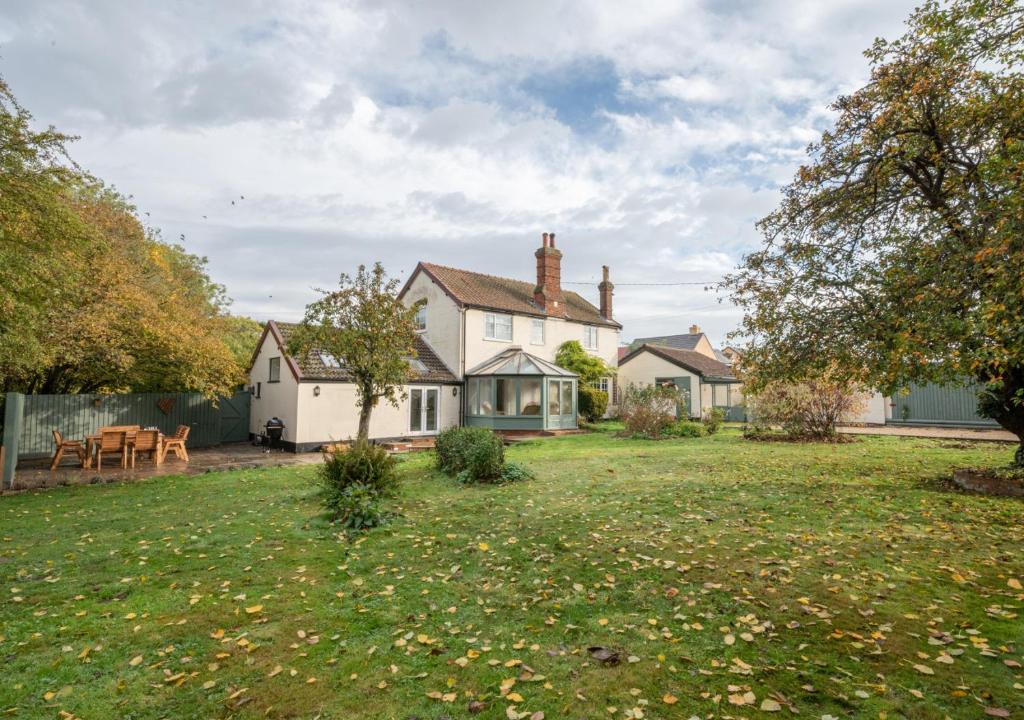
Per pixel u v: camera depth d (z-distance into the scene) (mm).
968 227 7773
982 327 6641
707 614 4426
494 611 4648
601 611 4586
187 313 19938
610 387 32969
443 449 12734
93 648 4117
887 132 9000
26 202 11055
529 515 8117
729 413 32875
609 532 6969
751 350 10922
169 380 20719
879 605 4488
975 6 7508
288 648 4062
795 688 3320
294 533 7445
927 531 6566
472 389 25328
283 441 20406
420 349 26016
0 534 7785
